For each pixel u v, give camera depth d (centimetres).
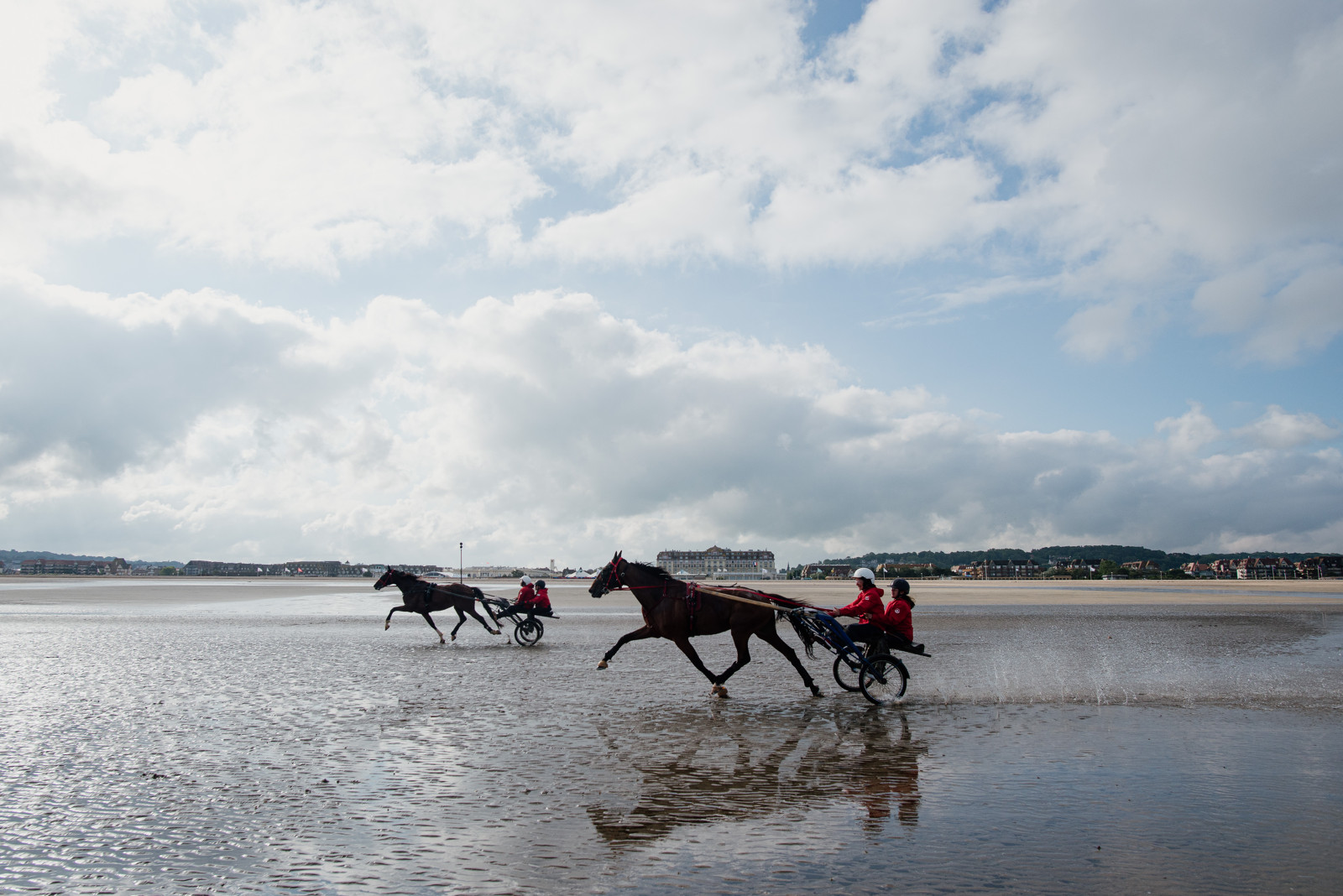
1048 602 5950
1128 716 1272
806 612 1450
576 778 911
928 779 908
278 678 1725
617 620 3791
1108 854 672
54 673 1816
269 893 598
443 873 632
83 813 789
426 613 2583
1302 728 1177
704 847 694
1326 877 621
